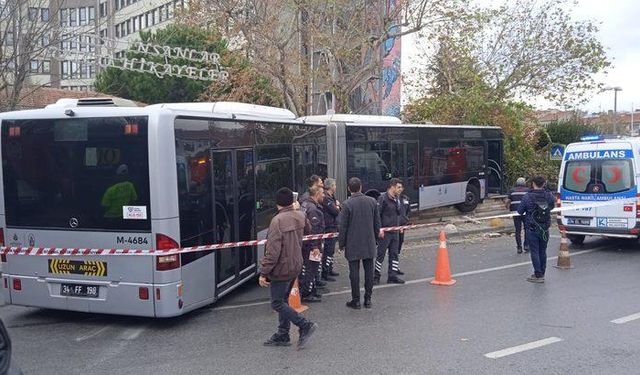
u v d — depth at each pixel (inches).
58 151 297.9
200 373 231.9
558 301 341.7
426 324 296.7
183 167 295.9
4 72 562.6
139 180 285.0
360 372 229.1
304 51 815.7
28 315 323.6
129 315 298.0
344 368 234.2
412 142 690.2
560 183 562.3
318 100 898.1
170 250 285.3
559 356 245.0
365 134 616.7
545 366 233.1
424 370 230.2
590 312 316.5
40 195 301.9
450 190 755.4
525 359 241.6
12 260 309.1
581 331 281.1
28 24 564.1
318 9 767.1
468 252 530.6
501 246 565.3
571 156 556.1
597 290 370.9
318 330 288.8
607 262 473.4
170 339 278.2
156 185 282.4
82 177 294.2
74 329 296.7
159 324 304.2
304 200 360.5
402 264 473.7
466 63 1030.4
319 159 534.3
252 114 429.4
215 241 324.8
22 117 303.0
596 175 537.3
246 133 369.1
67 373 234.8
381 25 793.6
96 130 291.1
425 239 605.9
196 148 308.2
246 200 369.1
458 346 259.8
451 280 399.5
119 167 288.0
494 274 426.9
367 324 298.2
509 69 1055.0
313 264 345.4
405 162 677.9
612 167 527.8
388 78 1042.1
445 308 328.5
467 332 281.3
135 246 286.8
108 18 768.9
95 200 292.5
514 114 991.6
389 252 401.1
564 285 386.6
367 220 327.9
